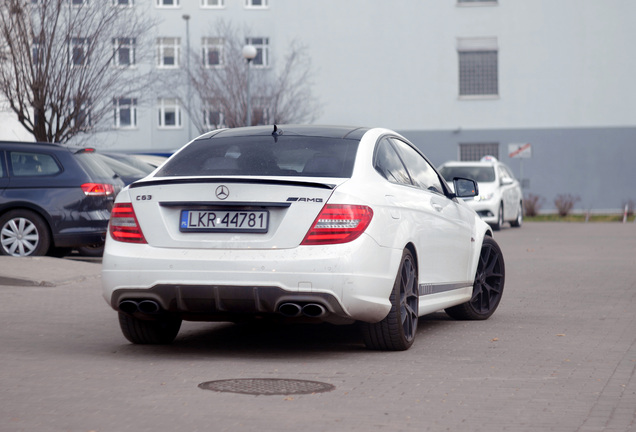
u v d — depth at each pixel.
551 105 50.69
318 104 51.56
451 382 6.80
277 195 7.40
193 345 8.57
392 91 51.31
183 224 7.55
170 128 58.00
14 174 15.53
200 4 57.59
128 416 5.73
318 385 6.67
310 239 7.35
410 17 51.06
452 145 51.25
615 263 17.84
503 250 21.59
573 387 6.63
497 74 51.03
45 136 24.98
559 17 50.47
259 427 5.47
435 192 9.35
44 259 14.67
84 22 25.38
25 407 5.98
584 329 9.55
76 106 25.27
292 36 51.47
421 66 51.16
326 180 7.59
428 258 8.72
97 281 13.70
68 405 6.03
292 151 8.09
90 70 25.52
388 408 5.96
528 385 6.70
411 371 7.23
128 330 8.40
